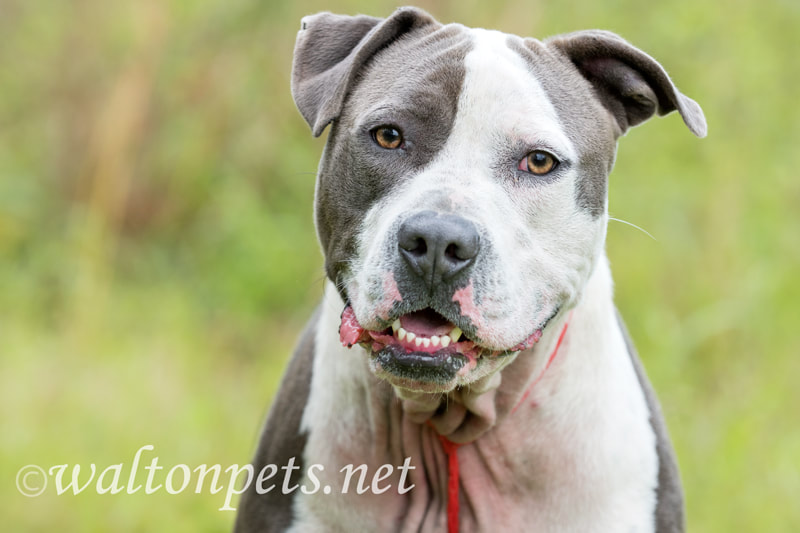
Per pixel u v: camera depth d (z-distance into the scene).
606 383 6.37
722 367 11.08
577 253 5.89
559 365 6.23
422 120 5.71
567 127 5.85
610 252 12.30
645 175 12.53
